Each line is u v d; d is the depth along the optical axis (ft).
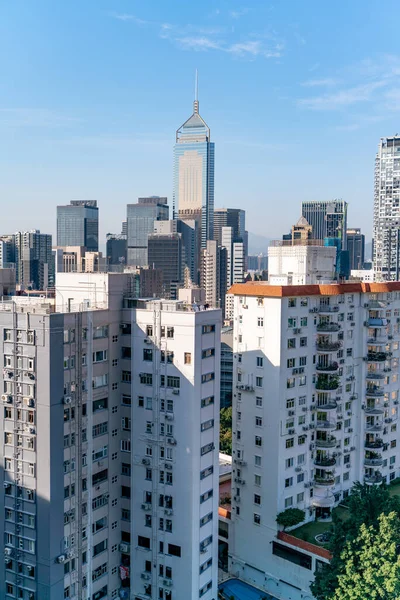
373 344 317.42
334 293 290.15
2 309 209.67
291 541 262.67
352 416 312.50
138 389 230.07
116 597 235.40
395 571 190.70
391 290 320.50
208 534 230.48
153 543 229.04
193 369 217.56
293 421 280.10
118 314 231.30
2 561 211.41
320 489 293.43
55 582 204.23
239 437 287.89
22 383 203.72
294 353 278.46
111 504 231.91
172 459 223.71
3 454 208.95
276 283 314.76
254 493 281.13
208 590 232.12
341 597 198.08
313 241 326.03
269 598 263.49
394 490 321.93
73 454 210.18
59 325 200.85
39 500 202.80
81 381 212.23
